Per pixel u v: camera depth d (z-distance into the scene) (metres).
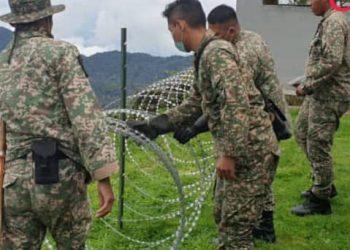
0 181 3.50
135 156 9.18
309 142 6.28
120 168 6.18
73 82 3.38
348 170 8.64
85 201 3.62
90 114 3.37
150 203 7.16
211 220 6.46
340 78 5.99
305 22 13.66
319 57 5.96
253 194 4.29
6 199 3.49
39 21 3.53
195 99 4.71
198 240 5.91
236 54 4.10
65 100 3.39
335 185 7.78
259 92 4.44
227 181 4.29
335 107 6.04
